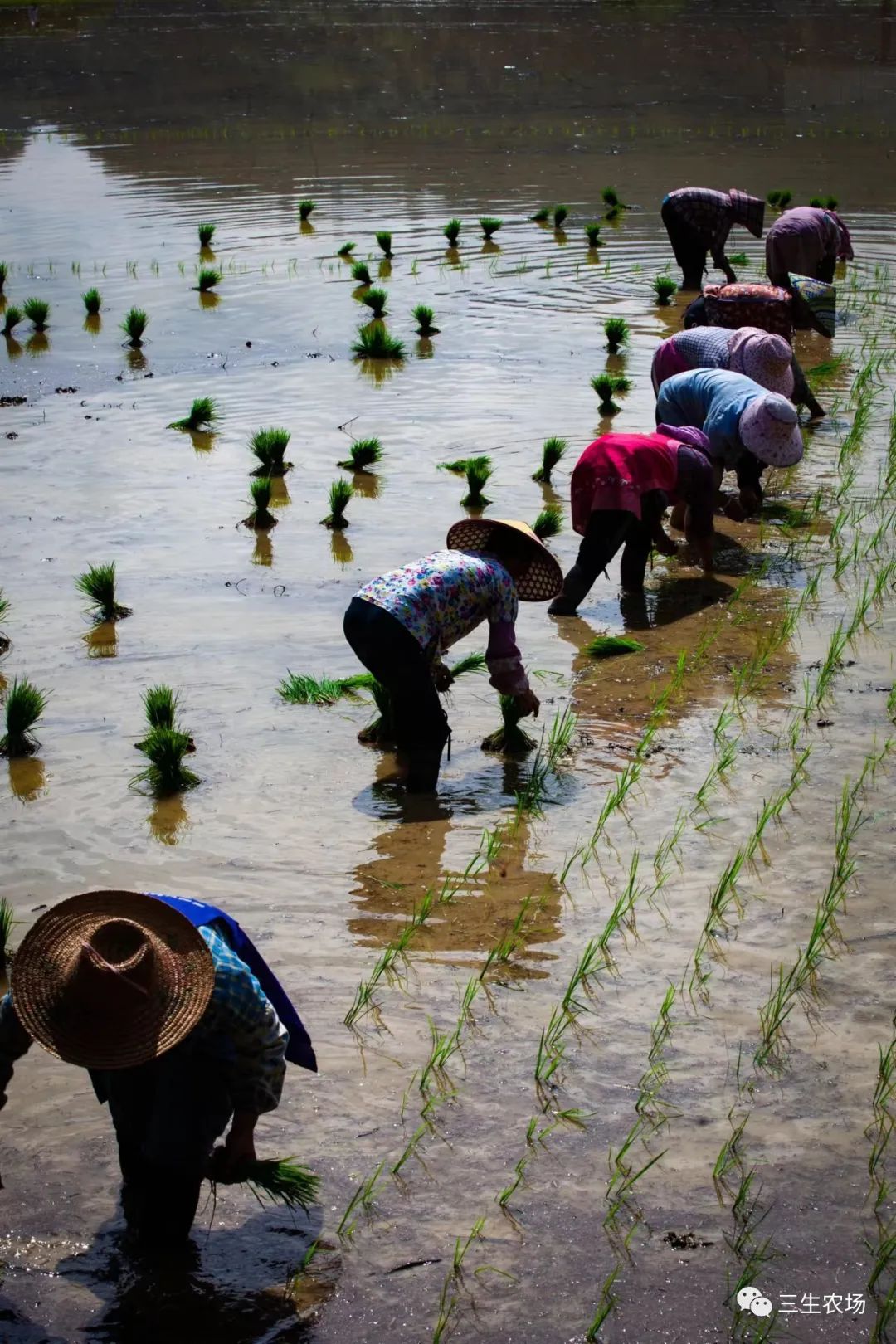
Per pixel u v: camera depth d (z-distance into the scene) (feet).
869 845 21.47
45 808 22.94
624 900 20.17
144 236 73.67
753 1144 15.35
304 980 18.35
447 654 29.25
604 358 51.55
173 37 159.63
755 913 19.79
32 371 51.01
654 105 119.96
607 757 24.70
